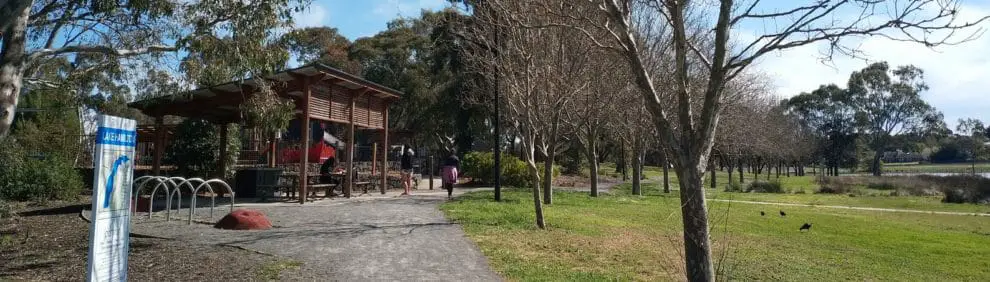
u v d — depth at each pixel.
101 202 4.99
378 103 19.36
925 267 10.45
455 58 31.28
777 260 9.75
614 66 15.94
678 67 4.87
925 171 78.06
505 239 9.84
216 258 7.79
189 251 8.23
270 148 20.28
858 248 12.36
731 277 7.88
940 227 18.02
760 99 39.50
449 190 17.84
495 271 7.46
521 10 10.00
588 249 9.27
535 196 11.56
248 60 10.12
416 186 24.38
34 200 15.09
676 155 4.78
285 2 10.34
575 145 36.59
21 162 15.28
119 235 5.26
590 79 14.93
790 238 13.31
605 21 6.28
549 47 13.30
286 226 10.81
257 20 9.98
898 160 97.88
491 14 13.52
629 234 11.21
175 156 17.97
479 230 10.71
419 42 39.97
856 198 31.08
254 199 16.52
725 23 4.64
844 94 68.06
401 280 6.88
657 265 8.21
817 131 68.62
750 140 38.53
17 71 7.13
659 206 19.25
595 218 13.90
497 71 14.86
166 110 17.81
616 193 26.94
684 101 4.82
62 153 19.83
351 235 9.87
